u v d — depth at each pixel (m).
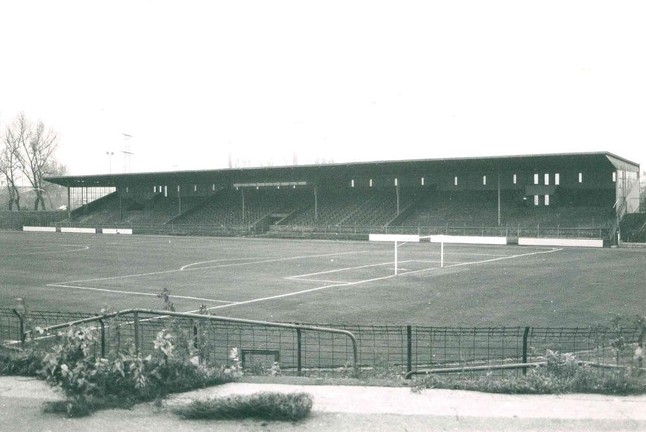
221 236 72.19
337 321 19.05
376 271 34.03
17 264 39.00
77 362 8.03
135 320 10.23
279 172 71.00
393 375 11.22
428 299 23.53
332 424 7.23
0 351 10.21
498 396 8.27
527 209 62.31
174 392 8.32
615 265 36.38
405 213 66.38
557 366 9.30
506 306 21.70
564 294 24.53
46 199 138.50
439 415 7.46
